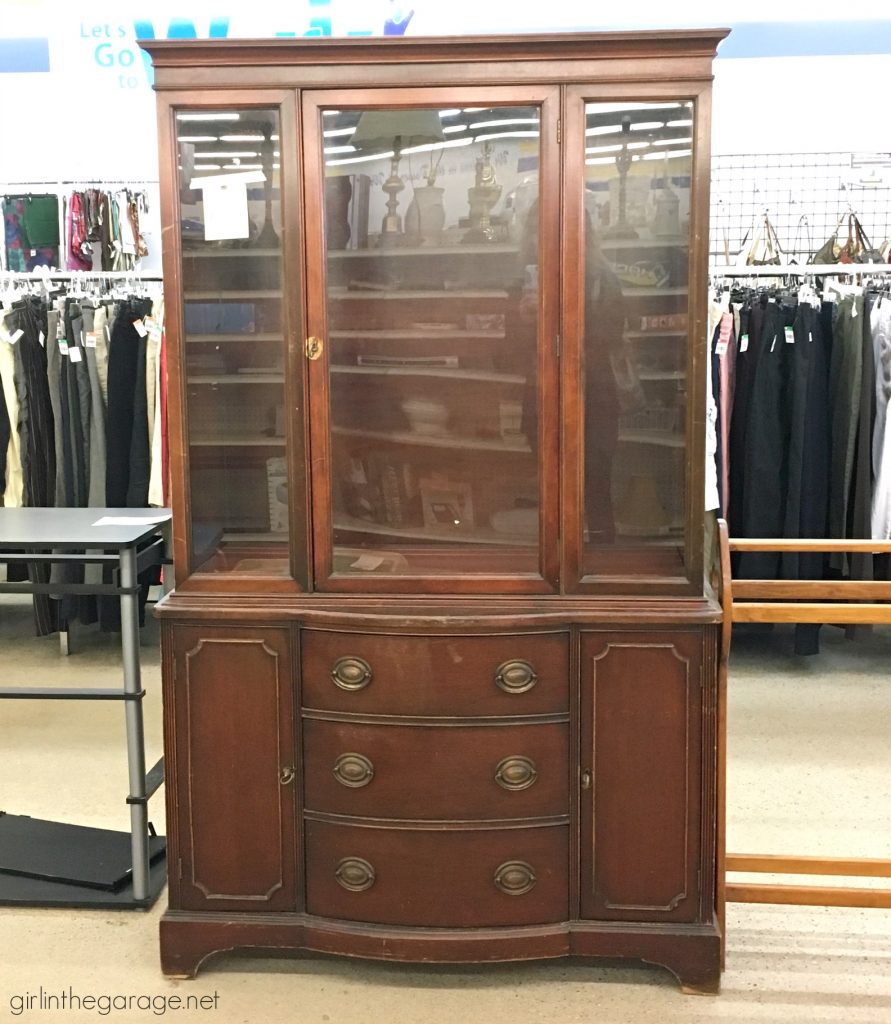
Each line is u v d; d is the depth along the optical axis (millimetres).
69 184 5109
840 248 4547
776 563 4223
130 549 2604
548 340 2277
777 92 5031
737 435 4281
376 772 2318
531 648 2285
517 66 2201
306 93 2234
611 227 2256
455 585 2340
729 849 2945
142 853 2684
